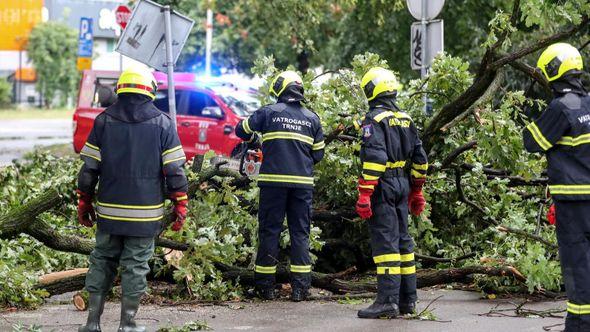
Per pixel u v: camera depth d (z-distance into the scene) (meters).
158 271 10.38
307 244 10.09
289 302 9.93
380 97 8.92
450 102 11.32
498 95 12.70
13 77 84.88
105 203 7.74
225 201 10.43
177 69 36.41
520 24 18.66
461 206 11.28
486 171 11.53
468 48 23.55
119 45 12.51
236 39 33.66
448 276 10.09
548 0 10.35
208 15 32.38
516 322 8.65
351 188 11.42
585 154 7.50
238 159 15.17
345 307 9.58
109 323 8.64
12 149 32.94
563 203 7.55
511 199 11.26
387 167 8.88
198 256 9.97
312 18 24.70
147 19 12.55
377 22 23.88
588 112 7.54
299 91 10.14
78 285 9.71
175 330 8.24
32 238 10.76
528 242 10.55
